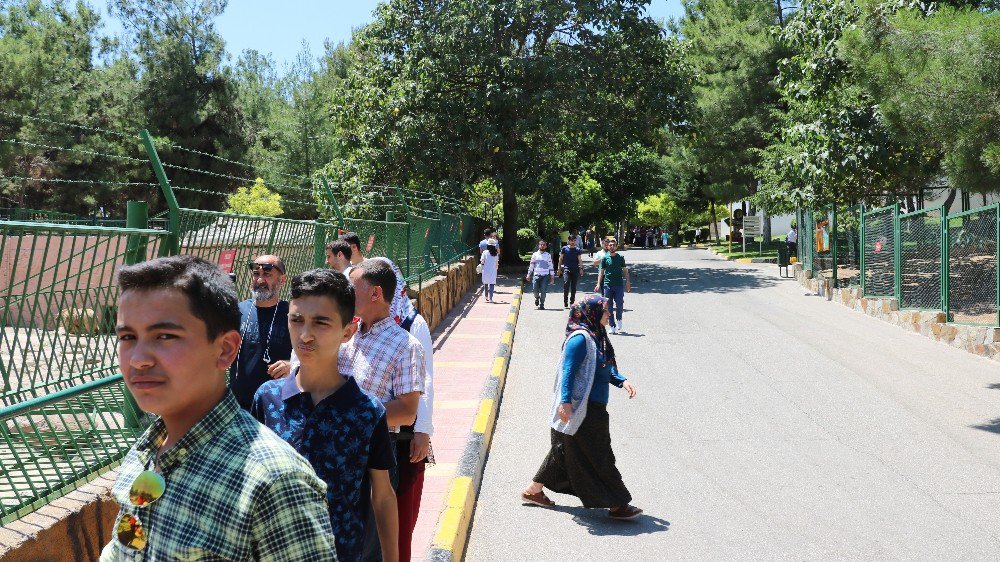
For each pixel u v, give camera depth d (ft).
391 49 100.63
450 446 26.27
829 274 74.23
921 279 53.67
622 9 96.99
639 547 19.38
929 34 35.81
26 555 11.11
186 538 5.93
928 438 28.81
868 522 20.90
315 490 6.27
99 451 14.58
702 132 117.80
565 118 92.68
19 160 71.82
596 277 99.96
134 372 6.01
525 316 63.87
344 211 52.49
